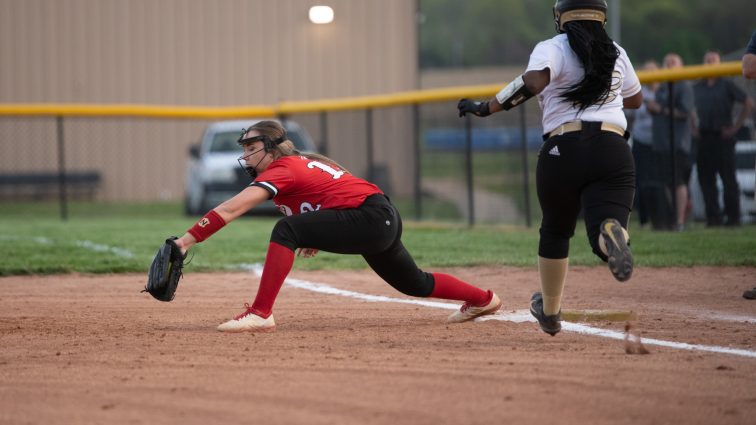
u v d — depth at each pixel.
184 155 77.25
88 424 12.22
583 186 15.56
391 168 51.25
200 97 76.31
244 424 12.15
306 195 18.50
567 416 12.40
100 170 76.69
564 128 15.54
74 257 33.41
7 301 24.20
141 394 13.64
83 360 16.09
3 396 13.63
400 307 22.66
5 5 74.06
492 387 13.84
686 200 39.25
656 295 23.94
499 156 51.53
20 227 47.44
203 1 75.94
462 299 19.81
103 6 75.31
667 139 38.72
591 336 18.11
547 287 16.83
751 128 38.50
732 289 24.70
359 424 12.10
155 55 75.88
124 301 24.12
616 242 14.43
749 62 22.02
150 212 65.12
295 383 14.18
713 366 15.15
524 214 46.25
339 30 76.19
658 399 13.16
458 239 38.53
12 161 75.62
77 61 75.19
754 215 39.09
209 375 14.77
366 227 18.31
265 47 76.19
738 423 12.12
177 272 18.50
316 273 29.67
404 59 76.69
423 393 13.53
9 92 74.50
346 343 17.58
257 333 18.81
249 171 19.36
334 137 52.62
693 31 195.25
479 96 44.38
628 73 16.25
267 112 54.53
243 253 34.84
